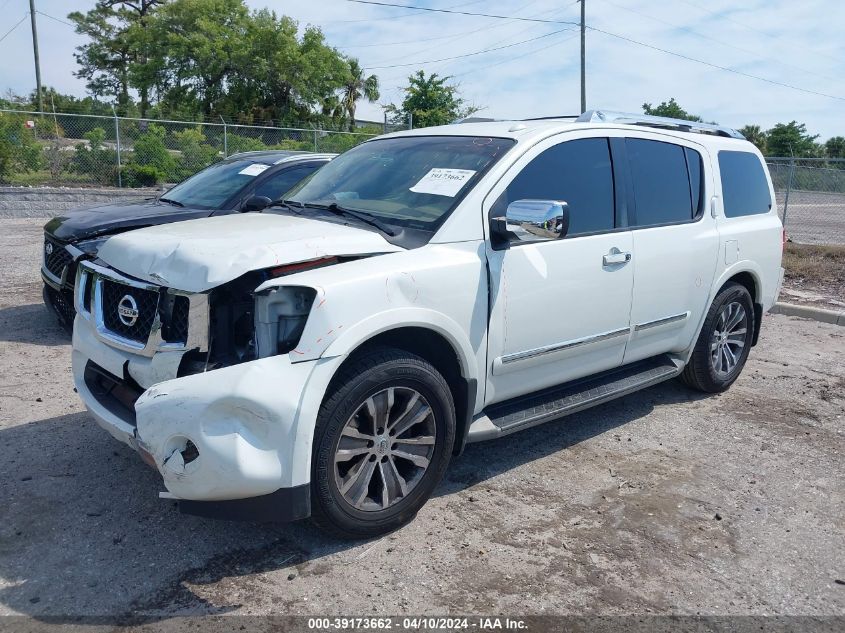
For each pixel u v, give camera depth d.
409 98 33.56
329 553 3.34
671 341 5.04
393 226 3.76
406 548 3.41
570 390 4.45
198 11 40.91
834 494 4.12
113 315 3.51
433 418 3.51
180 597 2.99
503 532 3.59
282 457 2.98
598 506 3.89
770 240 5.79
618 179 4.52
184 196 7.38
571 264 4.09
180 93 41.69
